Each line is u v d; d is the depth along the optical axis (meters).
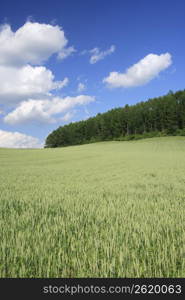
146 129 109.94
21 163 33.41
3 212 6.79
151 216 6.16
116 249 3.94
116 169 23.55
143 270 3.40
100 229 5.15
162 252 3.80
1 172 21.38
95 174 19.48
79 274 3.30
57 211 6.88
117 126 114.69
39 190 11.12
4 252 3.75
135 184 13.51
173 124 96.88
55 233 4.77
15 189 11.54
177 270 3.47
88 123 132.00
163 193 10.41
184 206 7.65
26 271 3.33
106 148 65.56
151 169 22.77
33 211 6.67
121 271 3.34
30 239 4.41
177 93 104.94
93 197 9.26
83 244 4.21
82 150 60.94
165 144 68.50
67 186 12.59
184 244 4.22
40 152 58.34
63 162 34.22
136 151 53.78
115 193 10.38
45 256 3.71
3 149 68.75
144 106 113.88
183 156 39.91
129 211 6.76
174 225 5.47
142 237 4.58
